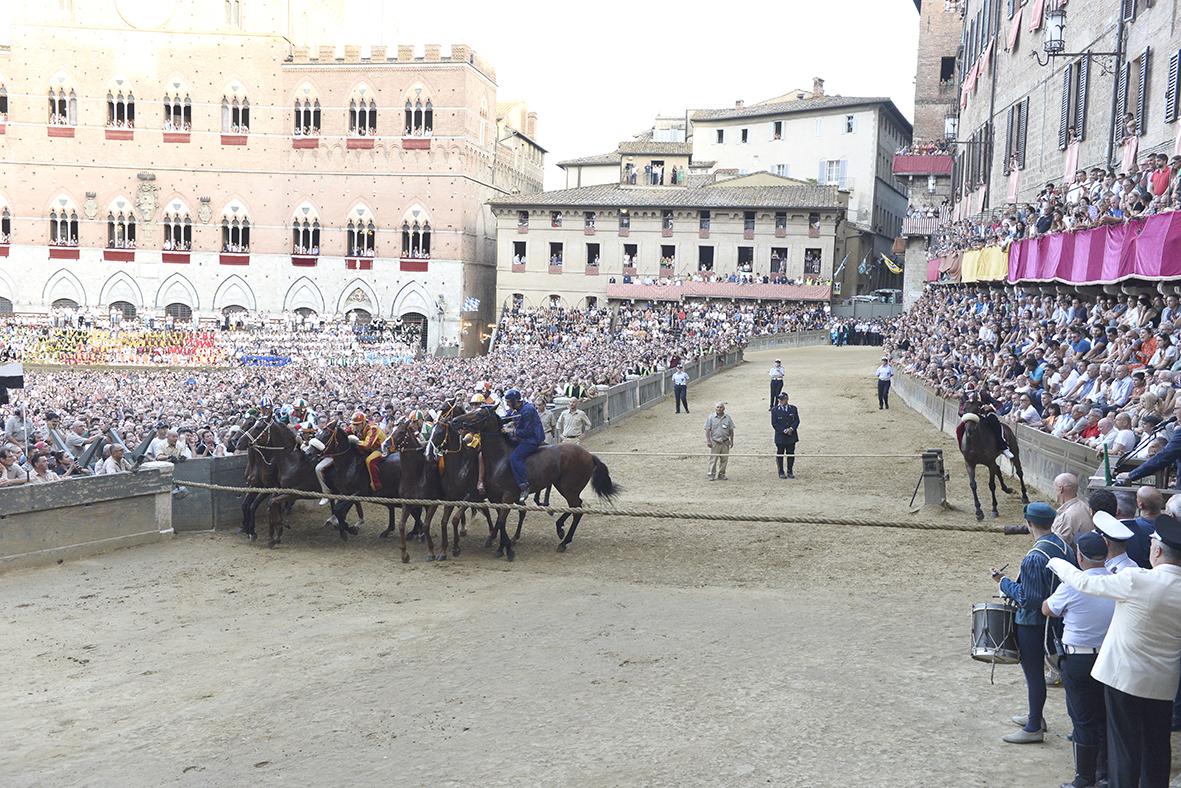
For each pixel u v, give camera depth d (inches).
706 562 639.8
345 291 3043.8
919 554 633.0
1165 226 808.9
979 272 1526.8
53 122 3006.9
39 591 600.4
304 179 3031.5
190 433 1063.0
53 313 2970.0
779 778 311.7
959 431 720.3
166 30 2989.7
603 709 377.4
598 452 1127.6
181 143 3016.7
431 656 454.6
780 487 892.0
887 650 441.1
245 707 398.6
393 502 666.2
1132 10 1131.9
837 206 2979.8
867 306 3093.0
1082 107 1294.3
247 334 2881.4
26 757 358.3
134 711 402.0
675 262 3122.5
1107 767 304.5
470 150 3043.8
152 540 733.3
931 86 2792.8
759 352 2650.1
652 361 1820.9
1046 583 331.6
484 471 669.9
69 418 1264.8
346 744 354.0
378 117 2994.6
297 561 676.7
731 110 3794.3
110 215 3034.0
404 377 2126.0
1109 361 829.8
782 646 450.9
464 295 3068.4
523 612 529.7
